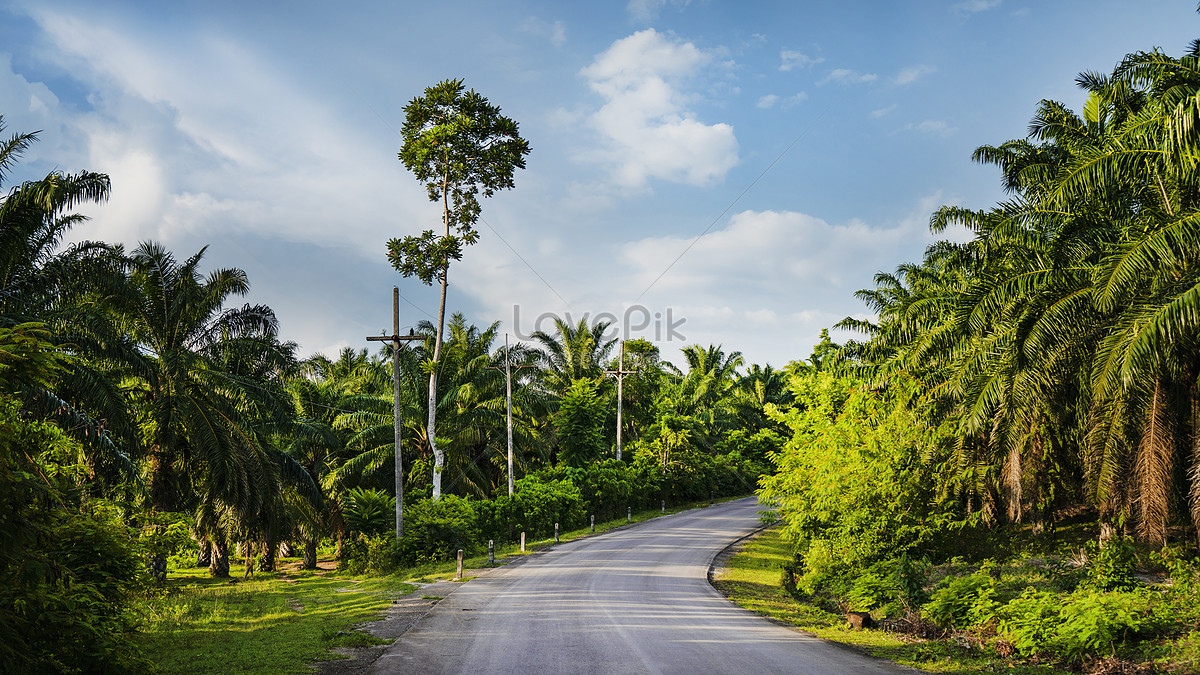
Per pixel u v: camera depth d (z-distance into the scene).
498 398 40.88
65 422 17.00
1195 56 14.27
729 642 10.88
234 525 28.55
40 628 7.29
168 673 8.59
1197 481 14.30
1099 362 12.21
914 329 19.02
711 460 57.88
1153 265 11.78
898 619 12.73
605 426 54.41
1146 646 9.14
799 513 19.91
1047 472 22.83
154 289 24.42
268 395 26.30
